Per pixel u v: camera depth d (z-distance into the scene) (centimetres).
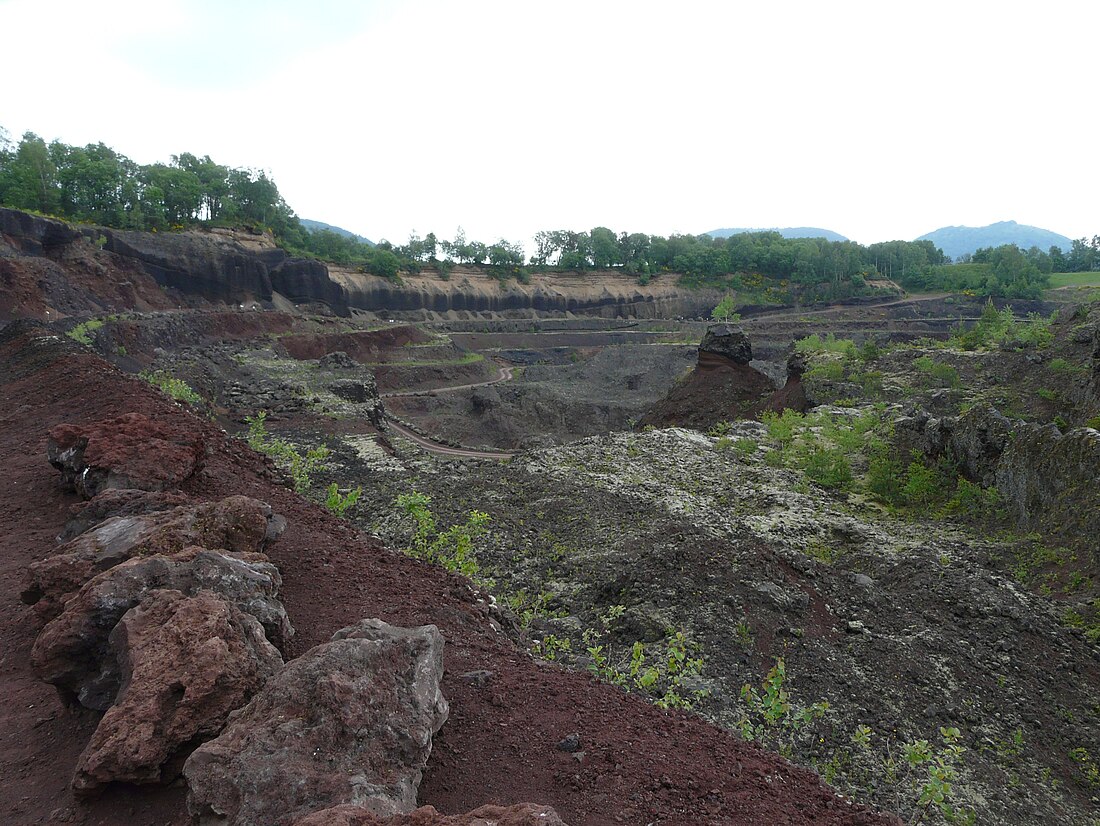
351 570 940
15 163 8256
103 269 6800
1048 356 3744
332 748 450
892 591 1688
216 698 514
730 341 5219
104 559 718
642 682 1001
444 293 13138
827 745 1082
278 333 8044
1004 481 2245
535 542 1962
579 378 9269
